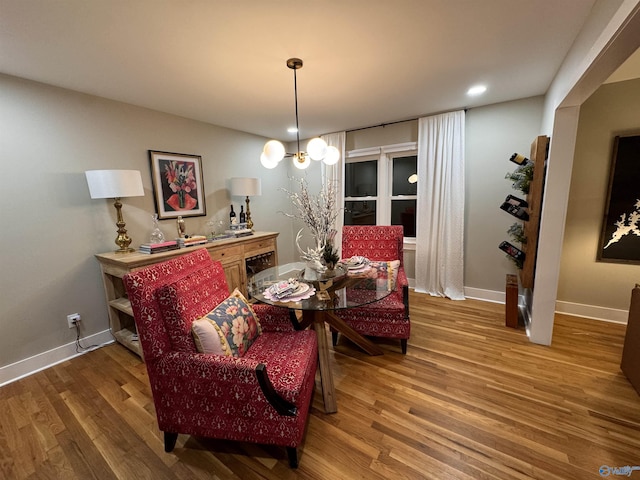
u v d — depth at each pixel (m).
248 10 1.38
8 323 2.05
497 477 1.25
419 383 1.90
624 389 1.78
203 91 2.39
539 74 2.20
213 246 2.87
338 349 2.38
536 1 1.36
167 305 1.34
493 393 1.78
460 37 1.67
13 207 2.04
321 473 1.30
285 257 4.82
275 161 1.97
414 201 3.82
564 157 2.09
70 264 2.33
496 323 2.74
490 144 3.07
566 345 2.31
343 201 4.10
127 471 1.34
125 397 1.84
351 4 1.36
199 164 3.30
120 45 1.66
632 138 2.43
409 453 1.38
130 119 2.67
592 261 2.72
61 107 2.23
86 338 2.45
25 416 1.69
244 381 1.25
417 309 3.10
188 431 1.39
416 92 2.55
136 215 2.76
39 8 1.30
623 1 1.07
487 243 3.25
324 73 2.10
